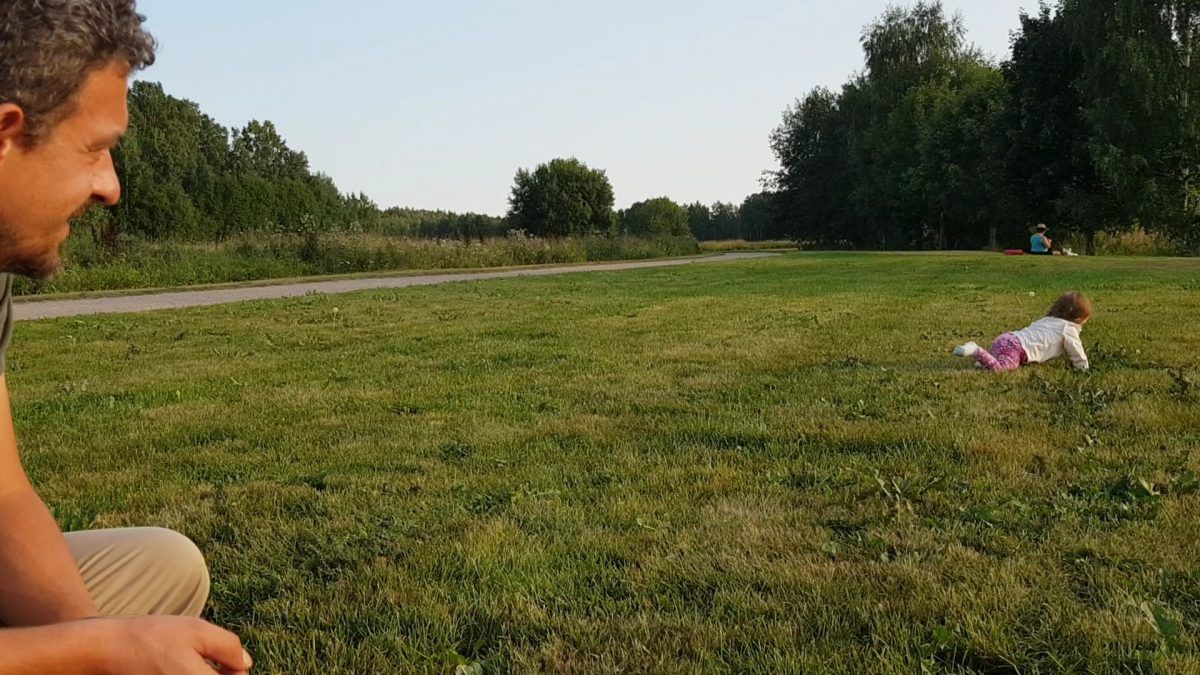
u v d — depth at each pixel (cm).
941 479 407
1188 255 3731
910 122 5669
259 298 1809
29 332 1165
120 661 104
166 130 6981
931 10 5931
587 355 870
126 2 114
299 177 9081
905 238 6266
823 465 454
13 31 100
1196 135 3578
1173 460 440
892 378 700
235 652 114
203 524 381
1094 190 4216
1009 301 1402
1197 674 241
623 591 306
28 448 517
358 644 271
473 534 359
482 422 574
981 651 255
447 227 7450
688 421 561
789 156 7331
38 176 107
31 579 133
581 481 437
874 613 282
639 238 5459
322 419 589
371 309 1489
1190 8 3562
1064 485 413
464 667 250
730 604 292
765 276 2384
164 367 834
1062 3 4025
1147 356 791
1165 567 313
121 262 2355
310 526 375
